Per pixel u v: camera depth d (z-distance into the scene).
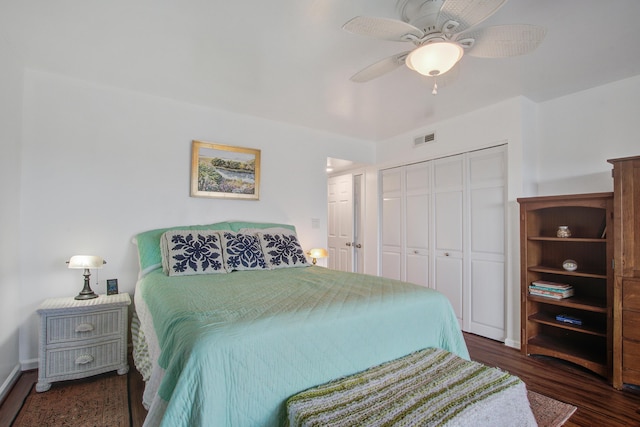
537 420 1.72
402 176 3.96
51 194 2.40
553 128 2.87
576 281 2.68
